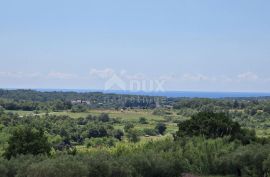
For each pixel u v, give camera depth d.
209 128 34.69
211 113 36.78
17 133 30.44
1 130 60.00
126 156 24.95
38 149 29.89
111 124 108.56
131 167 22.78
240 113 117.12
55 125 84.44
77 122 99.12
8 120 80.56
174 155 27.80
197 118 35.91
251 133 35.66
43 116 103.62
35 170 19.06
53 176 18.83
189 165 27.78
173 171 25.50
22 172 20.14
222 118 35.59
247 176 26.25
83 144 72.75
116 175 21.55
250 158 26.55
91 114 126.12
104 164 21.09
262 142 34.31
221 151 28.55
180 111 151.12
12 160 21.92
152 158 24.70
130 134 88.94
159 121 123.12
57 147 54.59
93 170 20.62
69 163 19.38
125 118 129.50
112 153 27.62
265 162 25.23
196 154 28.30
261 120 104.81
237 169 27.22
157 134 95.62
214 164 27.69
